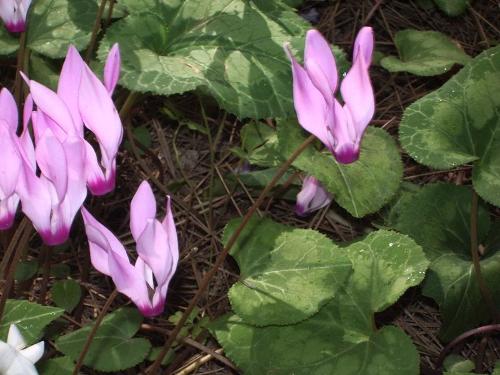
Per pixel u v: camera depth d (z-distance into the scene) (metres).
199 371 0.23
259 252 0.22
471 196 0.25
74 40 0.25
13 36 0.25
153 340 0.24
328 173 0.23
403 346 0.20
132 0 0.24
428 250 0.24
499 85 0.23
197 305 0.25
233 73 0.23
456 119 0.22
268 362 0.20
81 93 0.14
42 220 0.15
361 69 0.15
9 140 0.14
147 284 0.15
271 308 0.21
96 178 0.15
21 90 0.25
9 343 0.14
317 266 0.21
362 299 0.21
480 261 0.24
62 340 0.20
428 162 0.21
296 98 0.15
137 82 0.21
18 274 0.23
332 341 0.21
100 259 0.15
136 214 0.14
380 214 0.26
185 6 0.24
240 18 0.24
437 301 0.23
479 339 0.24
